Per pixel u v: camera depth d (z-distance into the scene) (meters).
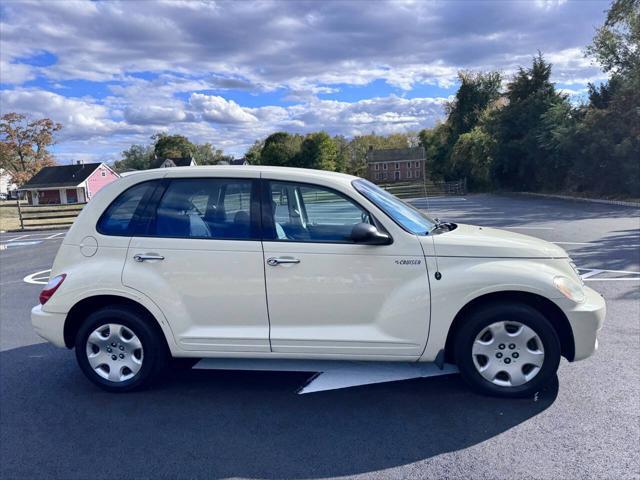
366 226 3.87
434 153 58.84
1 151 66.94
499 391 3.96
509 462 3.15
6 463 3.34
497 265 3.87
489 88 55.06
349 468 3.16
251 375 4.71
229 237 4.11
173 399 4.24
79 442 3.59
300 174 4.19
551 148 31.50
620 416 3.65
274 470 3.17
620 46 27.30
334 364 4.70
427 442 3.43
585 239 12.34
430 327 3.90
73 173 64.62
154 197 4.28
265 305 4.05
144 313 4.28
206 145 111.62
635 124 24.50
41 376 4.87
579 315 3.83
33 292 9.18
